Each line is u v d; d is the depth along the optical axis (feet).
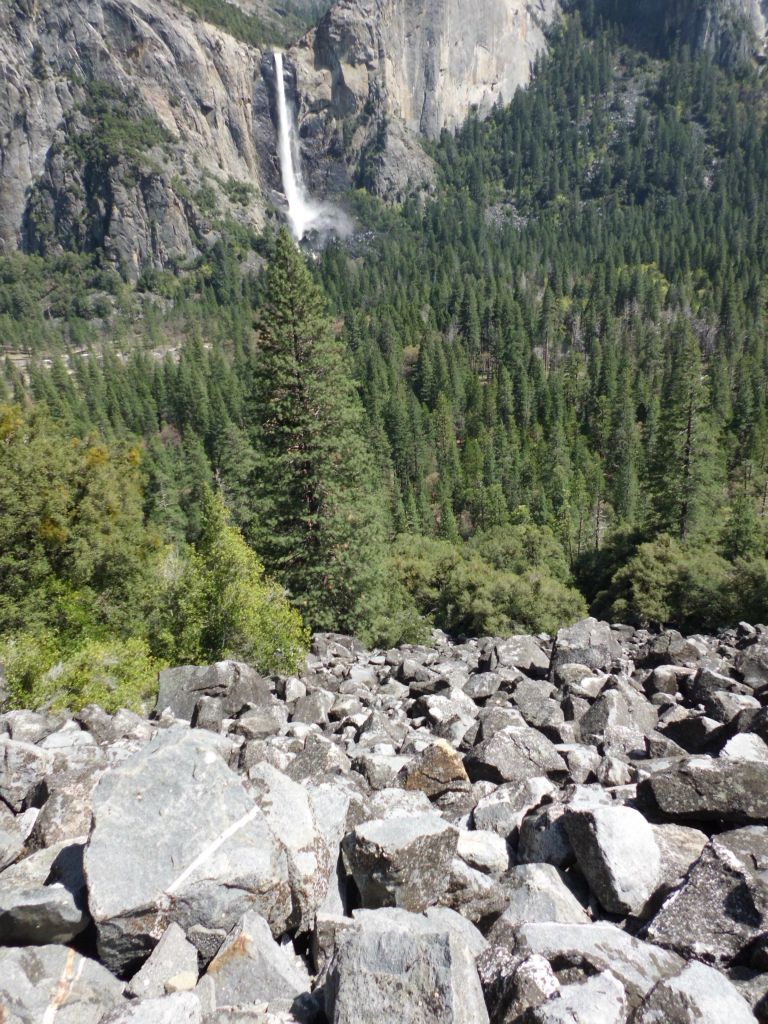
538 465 340.39
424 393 433.07
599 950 12.55
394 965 11.57
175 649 58.08
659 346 445.78
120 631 75.56
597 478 314.96
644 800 19.06
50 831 18.76
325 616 79.92
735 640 70.13
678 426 169.58
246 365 474.90
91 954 14.46
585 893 16.16
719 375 376.07
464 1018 10.72
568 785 20.66
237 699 40.88
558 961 12.45
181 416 447.42
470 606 138.10
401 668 52.37
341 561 80.59
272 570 83.20
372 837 15.62
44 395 435.94
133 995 12.78
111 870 14.47
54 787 20.42
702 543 165.68
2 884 16.12
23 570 73.10
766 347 433.07
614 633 79.71
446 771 23.38
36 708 43.27
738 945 12.91
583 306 542.16
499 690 42.45
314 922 14.65
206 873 14.52
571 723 30.71
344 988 11.46
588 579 202.69
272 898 14.69
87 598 75.72
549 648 72.43
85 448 86.12
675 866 15.75
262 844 15.43
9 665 45.32
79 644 64.90
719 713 32.07
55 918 14.17
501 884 15.96
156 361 590.55
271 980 12.95
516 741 24.97
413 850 15.37
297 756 25.68
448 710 36.94
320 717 39.11
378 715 34.99
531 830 17.90
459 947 12.07
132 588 78.59
